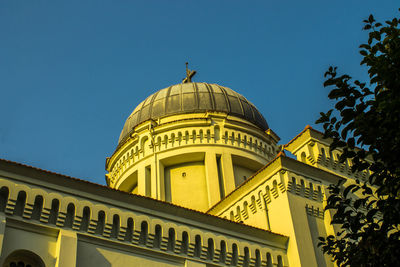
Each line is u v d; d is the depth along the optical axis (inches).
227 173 1393.9
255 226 1075.3
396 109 543.8
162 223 877.2
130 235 840.9
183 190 1408.7
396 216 563.5
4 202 753.0
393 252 555.5
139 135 1499.8
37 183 789.2
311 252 986.1
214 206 1195.3
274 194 1065.5
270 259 967.6
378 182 587.8
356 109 581.3
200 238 906.1
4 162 773.3
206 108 1533.0
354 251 603.2
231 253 927.7
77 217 799.7
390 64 576.1
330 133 606.2
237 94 1658.5
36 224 764.0
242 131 1492.4
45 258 746.8
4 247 720.3
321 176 1108.5
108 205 840.3
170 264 857.5
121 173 1517.0
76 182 823.1
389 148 557.0
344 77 591.5
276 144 1581.0
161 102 1573.6
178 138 1449.3
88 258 783.1
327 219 1053.8
